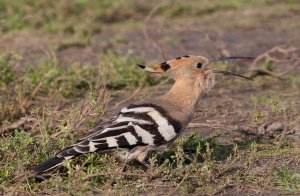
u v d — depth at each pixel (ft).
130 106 37.19
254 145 40.60
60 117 45.42
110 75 57.98
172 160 39.47
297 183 35.88
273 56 68.90
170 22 81.82
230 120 48.65
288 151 41.11
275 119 48.06
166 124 36.76
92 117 43.88
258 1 92.43
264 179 36.35
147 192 35.24
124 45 72.95
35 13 81.56
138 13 86.38
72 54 69.36
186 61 39.55
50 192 34.71
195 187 35.58
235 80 60.29
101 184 35.83
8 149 37.50
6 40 73.46
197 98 39.32
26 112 48.83
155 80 58.85
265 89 57.98
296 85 58.39
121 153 36.47
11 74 55.72
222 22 83.76
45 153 37.76
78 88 56.54
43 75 56.08
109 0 87.45
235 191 35.29
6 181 35.17
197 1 91.56
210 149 40.16
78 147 35.09
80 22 81.71
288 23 83.10
